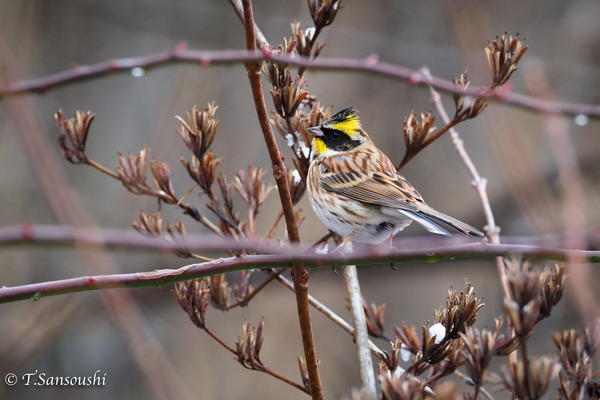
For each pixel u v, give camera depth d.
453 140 9.62
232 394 15.62
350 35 18.19
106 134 16.30
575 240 5.91
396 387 5.92
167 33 18.02
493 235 8.80
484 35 11.04
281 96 7.74
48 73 17.27
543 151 15.63
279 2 18.30
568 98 18.75
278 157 6.94
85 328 15.62
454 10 10.86
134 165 8.43
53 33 17.50
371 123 17.25
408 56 18.23
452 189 17.09
